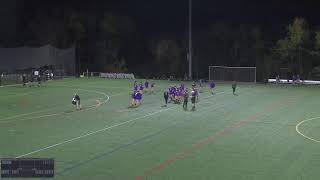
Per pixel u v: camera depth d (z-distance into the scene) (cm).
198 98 6106
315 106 5491
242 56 11088
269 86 8212
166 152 3122
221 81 9338
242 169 2702
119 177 2550
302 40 10012
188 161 2884
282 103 5772
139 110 5122
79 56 11500
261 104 5659
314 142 3438
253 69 9281
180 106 5447
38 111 5128
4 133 3841
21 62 10350
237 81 9400
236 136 3672
